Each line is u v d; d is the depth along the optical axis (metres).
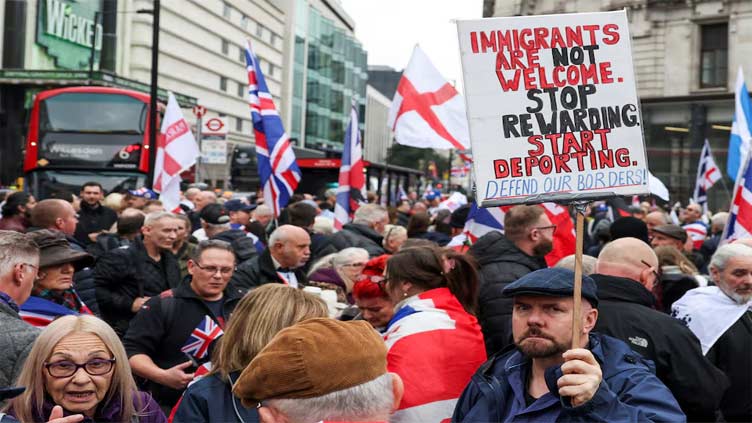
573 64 3.29
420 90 9.52
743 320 4.60
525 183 3.22
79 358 3.16
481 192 3.18
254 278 6.33
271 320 3.33
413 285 3.99
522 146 3.23
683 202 36.22
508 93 3.24
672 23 36.38
